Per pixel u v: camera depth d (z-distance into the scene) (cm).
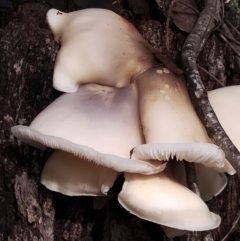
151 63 24
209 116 22
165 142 21
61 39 24
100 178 22
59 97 23
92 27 23
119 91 23
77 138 21
